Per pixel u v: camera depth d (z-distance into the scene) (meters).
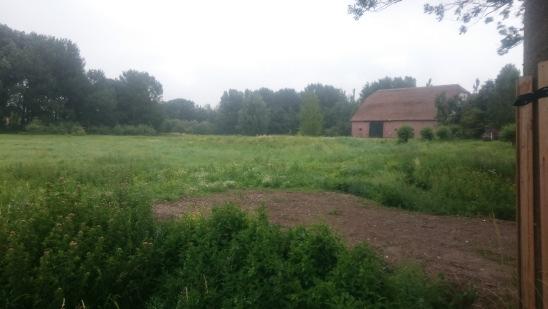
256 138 33.62
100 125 71.50
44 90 63.44
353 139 31.48
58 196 4.37
